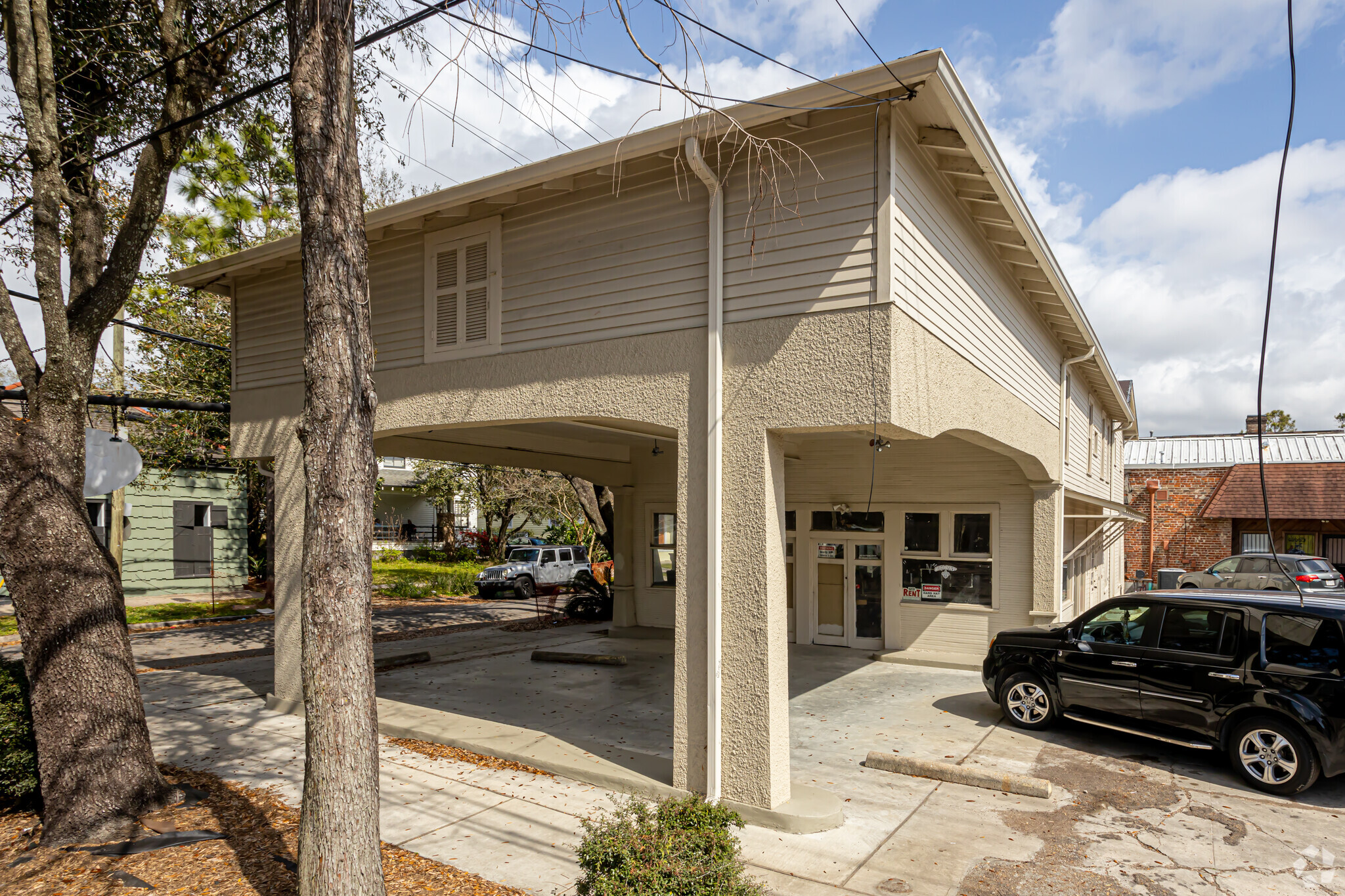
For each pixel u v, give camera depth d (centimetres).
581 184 739
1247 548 2480
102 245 739
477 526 4716
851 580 1332
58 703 584
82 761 582
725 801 620
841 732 847
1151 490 2375
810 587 1365
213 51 825
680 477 670
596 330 732
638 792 666
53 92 662
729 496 642
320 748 389
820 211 620
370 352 428
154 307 1870
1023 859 538
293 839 570
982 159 664
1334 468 2366
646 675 1200
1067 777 705
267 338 1034
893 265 588
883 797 659
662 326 691
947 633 1238
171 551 2403
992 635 1203
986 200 771
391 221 842
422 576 3028
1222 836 575
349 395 410
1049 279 993
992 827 594
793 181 632
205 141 1193
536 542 4181
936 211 712
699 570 654
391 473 3812
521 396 776
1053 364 1286
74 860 538
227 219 1323
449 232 851
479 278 823
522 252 788
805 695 1016
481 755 789
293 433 986
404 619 2016
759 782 608
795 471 1378
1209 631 724
